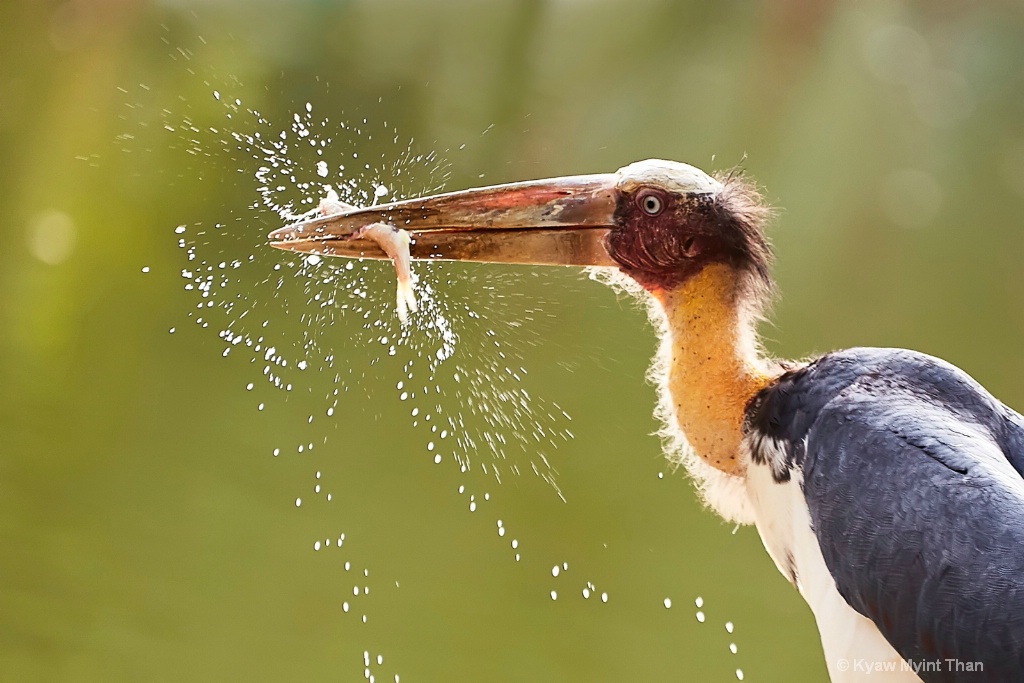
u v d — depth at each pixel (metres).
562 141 19.12
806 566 5.57
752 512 6.10
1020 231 20.36
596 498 11.55
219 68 17.27
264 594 9.69
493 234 6.48
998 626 4.57
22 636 8.91
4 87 17.30
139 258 14.27
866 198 20.06
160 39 18.03
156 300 13.43
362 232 6.51
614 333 13.41
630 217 6.33
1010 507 4.72
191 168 15.36
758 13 21.39
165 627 9.18
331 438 11.41
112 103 16.91
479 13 19.75
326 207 6.78
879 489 5.04
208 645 9.08
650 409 12.64
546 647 9.74
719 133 20.22
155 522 10.28
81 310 13.40
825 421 5.41
